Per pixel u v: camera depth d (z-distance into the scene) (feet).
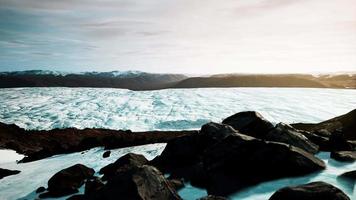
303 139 45.27
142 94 311.06
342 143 45.70
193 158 47.39
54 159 77.61
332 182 32.53
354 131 61.98
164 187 32.63
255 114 51.13
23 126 174.40
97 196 31.96
